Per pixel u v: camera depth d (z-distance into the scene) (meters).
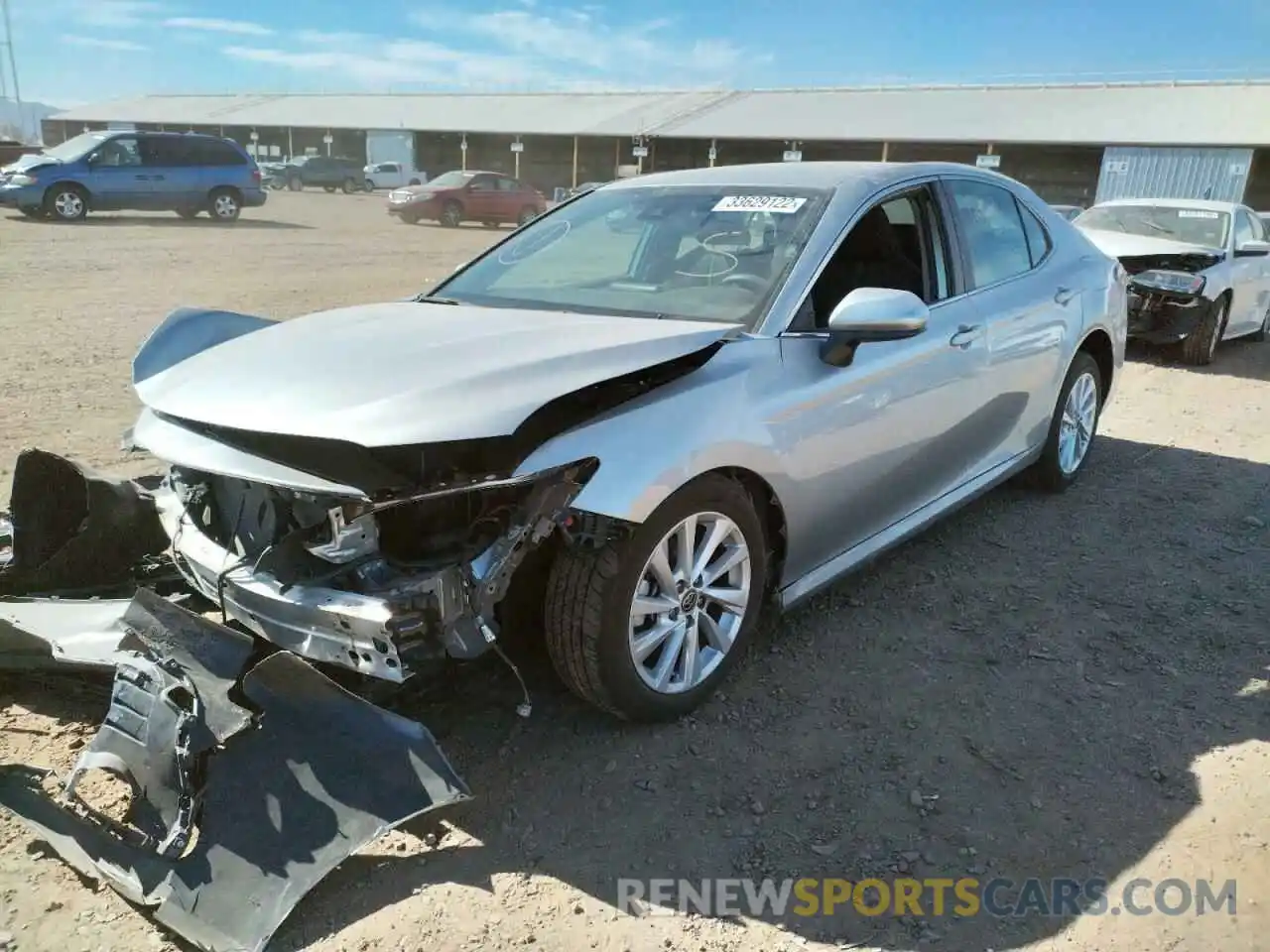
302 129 57.84
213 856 2.30
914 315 3.04
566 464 2.55
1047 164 38.75
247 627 2.77
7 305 10.27
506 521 2.60
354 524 2.54
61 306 10.34
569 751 2.91
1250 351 10.28
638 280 3.60
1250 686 3.36
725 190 3.89
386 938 2.23
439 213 25.64
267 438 2.69
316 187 46.09
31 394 6.72
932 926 2.30
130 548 3.50
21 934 2.21
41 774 2.70
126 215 22.55
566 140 51.31
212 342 3.48
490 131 50.00
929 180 4.04
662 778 2.80
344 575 2.55
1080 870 2.48
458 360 2.76
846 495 3.44
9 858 2.46
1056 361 4.70
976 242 4.24
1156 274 9.11
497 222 26.66
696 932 2.27
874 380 3.43
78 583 3.42
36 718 3.05
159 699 2.47
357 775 2.39
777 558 3.32
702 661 3.10
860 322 3.03
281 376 2.79
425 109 58.00
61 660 2.81
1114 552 4.51
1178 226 9.87
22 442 5.56
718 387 2.93
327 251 17.25
